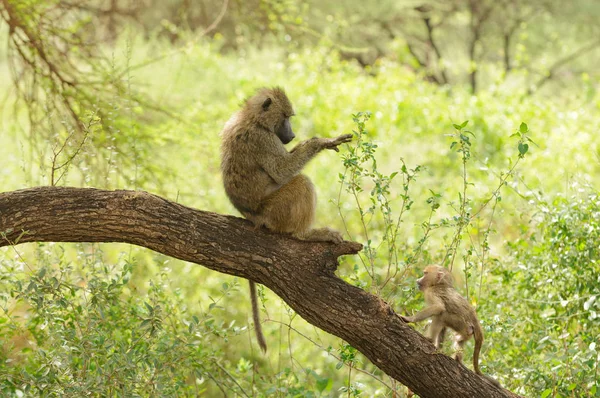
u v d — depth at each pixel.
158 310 8.12
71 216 7.50
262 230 8.02
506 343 9.41
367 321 7.50
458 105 22.44
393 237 8.60
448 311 8.01
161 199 7.73
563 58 35.88
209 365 9.37
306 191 8.21
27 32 13.80
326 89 23.05
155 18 30.05
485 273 10.30
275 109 8.49
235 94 23.48
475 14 35.38
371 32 35.03
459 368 7.58
